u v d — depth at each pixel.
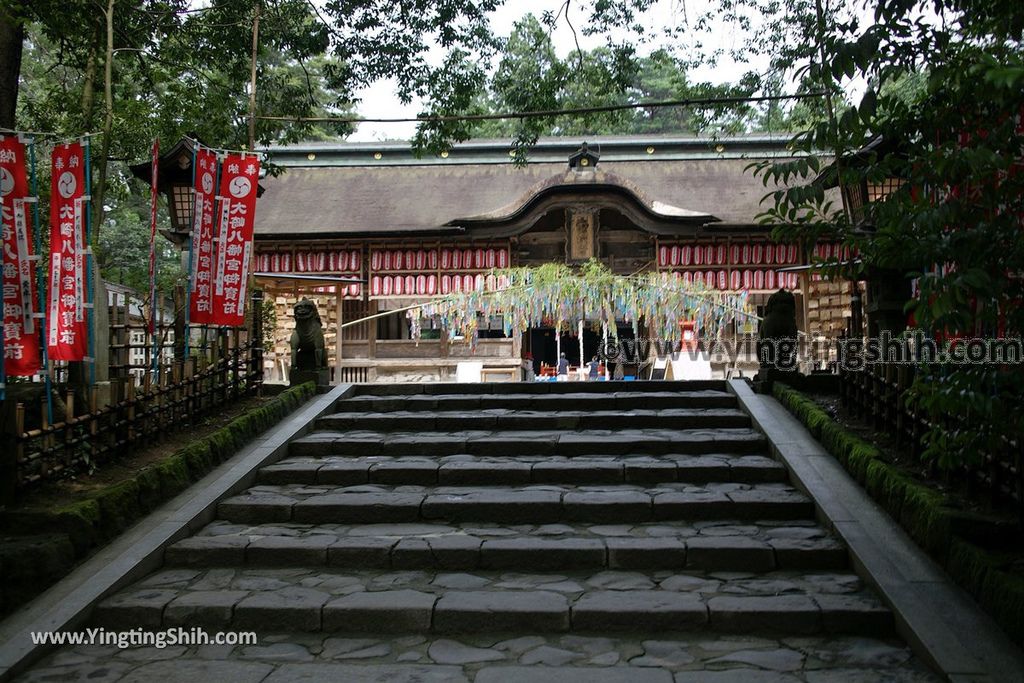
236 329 8.55
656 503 5.97
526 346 20.25
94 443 6.20
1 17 8.10
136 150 12.13
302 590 4.98
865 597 4.67
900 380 6.33
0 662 4.14
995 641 4.03
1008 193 3.74
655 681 3.92
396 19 12.52
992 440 4.11
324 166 22.75
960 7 4.14
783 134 21.58
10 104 8.23
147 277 19.72
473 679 3.99
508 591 4.90
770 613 4.50
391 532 5.79
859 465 6.11
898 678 3.89
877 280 7.27
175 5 12.31
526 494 6.27
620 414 8.04
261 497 6.38
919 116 4.09
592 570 5.27
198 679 4.05
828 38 4.24
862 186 8.55
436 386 9.23
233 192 8.12
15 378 7.32
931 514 4.95
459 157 22.56
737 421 7.91
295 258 19.03
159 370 7.30
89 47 10.52
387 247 18.86
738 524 5.83
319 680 4.02
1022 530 4.59
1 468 5.27
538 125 12.79
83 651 4.43
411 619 4.63
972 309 4.27
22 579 4.71
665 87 30.20
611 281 12.80
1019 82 3.00
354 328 18.86
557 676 4.00
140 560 5.24
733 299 14.95
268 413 7.98
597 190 17.19
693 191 20.61
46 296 9.52
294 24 12.92
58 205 6.34
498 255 18.56
